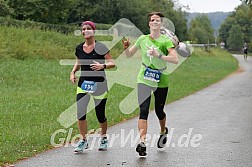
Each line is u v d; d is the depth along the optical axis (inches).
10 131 397.7
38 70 944.3
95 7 1983.3
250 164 294.0
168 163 296.0
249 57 2925.7
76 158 310.8
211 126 434.6
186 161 301.3
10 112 499.8
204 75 1203.9
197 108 572.4
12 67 932.0
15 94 657.6
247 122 459.8
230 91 813.2
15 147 339.9
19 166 290.8
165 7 2127.2
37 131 399.2
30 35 1224.8
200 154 321.1
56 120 454.3
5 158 306.3
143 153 309.4
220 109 562.3
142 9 1966.0
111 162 299.0
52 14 1706.4
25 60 1055.0
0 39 1095.0
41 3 1647.4
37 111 511.5
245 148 339.9
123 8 1969.7
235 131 408.8
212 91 813.9
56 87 760.3
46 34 1268.5
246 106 593.9
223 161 301.4
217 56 2294.5
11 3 1582.2
